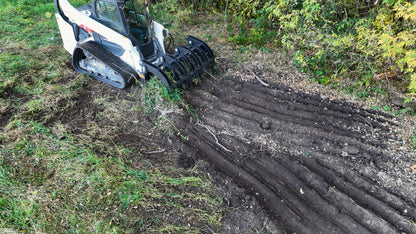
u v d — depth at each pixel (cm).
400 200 338
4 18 768
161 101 473
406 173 370
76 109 469
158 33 526
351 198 346
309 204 344
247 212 329
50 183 341
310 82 550
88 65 538
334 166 387
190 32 745
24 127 418
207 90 525
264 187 357
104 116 456
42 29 726
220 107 484
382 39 409
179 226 310
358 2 529
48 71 555
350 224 319
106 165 369
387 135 426
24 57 590
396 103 479
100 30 480
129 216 315
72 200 325
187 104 475
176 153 404
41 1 895
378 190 352
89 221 305
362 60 525
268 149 414
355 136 426
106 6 467
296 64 585
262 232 312
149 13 496
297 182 365
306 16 495
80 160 371
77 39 547
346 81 542
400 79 520
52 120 442
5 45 642
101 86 523
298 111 475
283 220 327
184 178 360
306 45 538
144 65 473
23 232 291
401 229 313
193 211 327
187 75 511
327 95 515
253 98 505
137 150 404
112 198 330
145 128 441
